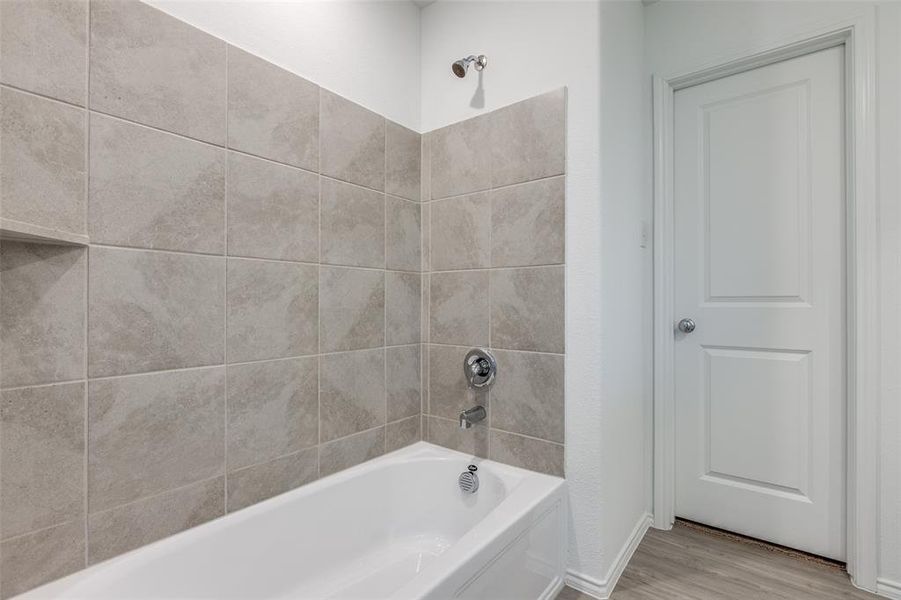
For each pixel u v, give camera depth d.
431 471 1.75
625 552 1.67
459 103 1.84
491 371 1.71
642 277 1.92
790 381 1.73
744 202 1.82
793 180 1.72
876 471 1.48
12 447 0.93
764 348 1.78
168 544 1.14
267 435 1.38
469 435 1.80
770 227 1.76
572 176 1.55
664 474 1.94
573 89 1.55
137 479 1.11
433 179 1.92
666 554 1.72
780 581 1.54
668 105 1.95
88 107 1.02
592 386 1.50
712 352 1.90
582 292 1.52
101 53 1.04
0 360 0.92
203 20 1.23
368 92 1.72
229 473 1.29
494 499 1.60
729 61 1.79
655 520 1.95
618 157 1.66
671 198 1.96
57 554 0.99
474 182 1.79
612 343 1.58
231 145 1.29
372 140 1.73
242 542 1.27
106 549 1.06
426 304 1.94
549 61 1.60
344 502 1.54
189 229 1.20
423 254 1.95
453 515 1.72
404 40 1.90
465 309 1.81
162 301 1.15
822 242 1.66
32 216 0.94
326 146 1.56
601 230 1.49
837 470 1.63
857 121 1.52
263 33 1.38
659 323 1.95
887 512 1.47
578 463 1.53
